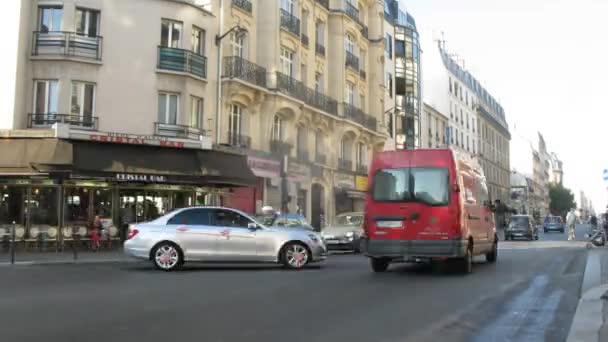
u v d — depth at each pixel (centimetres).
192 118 2567
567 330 741
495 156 9019
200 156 2414
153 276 1342
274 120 3091
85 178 2216
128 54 2403
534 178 12619
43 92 2297
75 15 2333
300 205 3328
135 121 2397
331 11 3769
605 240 2502
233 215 1549
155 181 2292
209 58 2658
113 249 2267
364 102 4241
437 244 1388
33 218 2223
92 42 2345
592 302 930
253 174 2609
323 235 2298
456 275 1388
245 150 2766
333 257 2062
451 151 1433
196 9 2584
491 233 1764
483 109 8131
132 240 1500
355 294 1045
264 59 2991
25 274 1386
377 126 4303
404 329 741
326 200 3588
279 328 738
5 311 854
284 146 3114
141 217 2431
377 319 805
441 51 6675
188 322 773
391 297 1010
